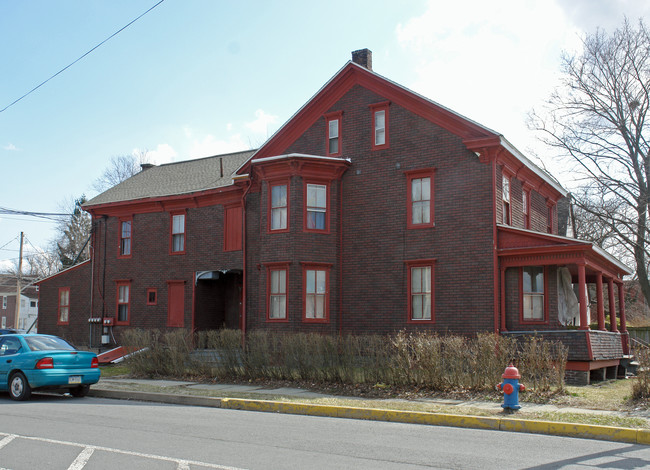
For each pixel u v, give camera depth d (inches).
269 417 478.0
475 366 558.9
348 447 348.5
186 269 1079.6
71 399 609.9
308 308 869.2
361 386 601.0
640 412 451.2
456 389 561.9
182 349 762.8
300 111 936.9
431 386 571.5
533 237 756.6
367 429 416.2
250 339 707.4
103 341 1149.1
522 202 909.2
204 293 1046.4
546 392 534.0
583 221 1505.9
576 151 1411.2
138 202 1139.3
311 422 449.4
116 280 1167.6
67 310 1245.7
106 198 1225.4
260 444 357.7
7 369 599.2
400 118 860.0
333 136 920.3
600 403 494.6
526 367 550.9
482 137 786.2
